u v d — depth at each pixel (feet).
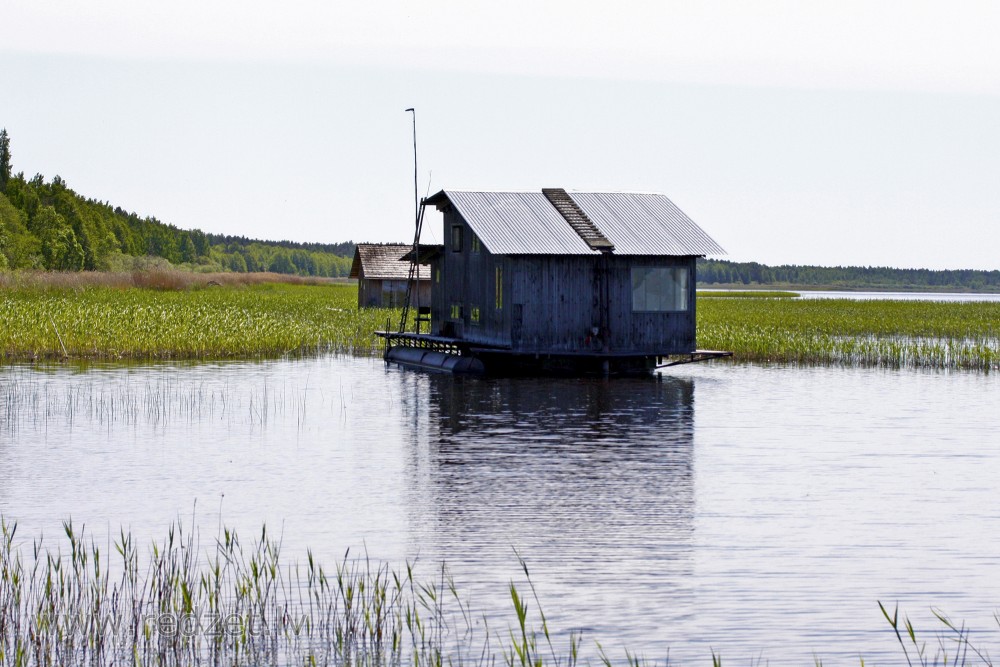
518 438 149.28
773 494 115.14
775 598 81.25
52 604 73.05
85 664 67.46
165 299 451.94
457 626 75.25
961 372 247.50
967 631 75.10
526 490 115.85
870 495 115.03
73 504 107.34
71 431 150.61
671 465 130.72
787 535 98.48
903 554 92.68
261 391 197.57
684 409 180.86
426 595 81.15
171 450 137.28
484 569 87.51
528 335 230.68
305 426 158.10
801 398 197.26
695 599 80.84
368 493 113.50
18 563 80.28
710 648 71.92
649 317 235.40
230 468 126.11
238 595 77.77
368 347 296.71
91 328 269.64
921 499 113.29
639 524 101.81
